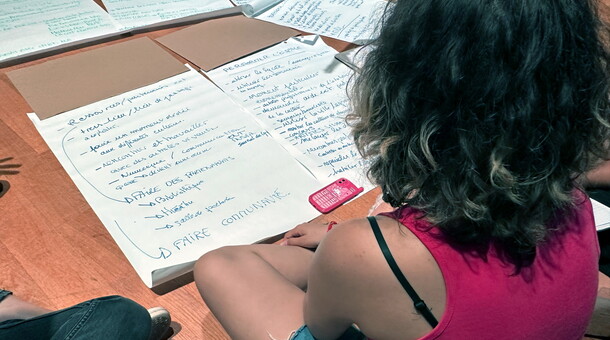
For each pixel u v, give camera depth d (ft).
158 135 3.58
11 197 3.17
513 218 1.73
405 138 1.77
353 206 3.22
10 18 4.54
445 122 1.66
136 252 2.90
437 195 1.75
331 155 3.50
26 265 2.85
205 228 3.02
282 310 2.58
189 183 3.26
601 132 1.81
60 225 3.04
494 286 1.79
